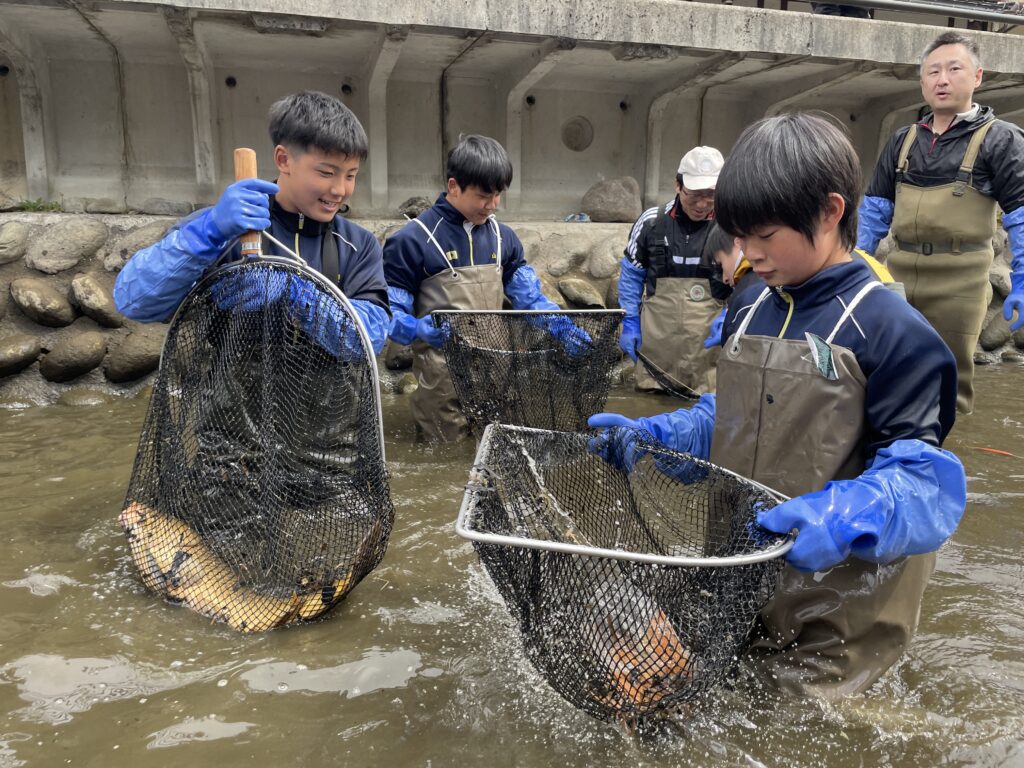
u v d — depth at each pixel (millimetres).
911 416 1688
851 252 1899
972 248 3830
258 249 2410
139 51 5977
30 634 2146
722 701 1843
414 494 3285
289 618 2223
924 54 3773
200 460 2473
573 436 2199
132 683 1942
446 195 4008
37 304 4637
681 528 2123
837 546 1532
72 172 6066
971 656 2129
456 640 2166
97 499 3113
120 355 4691
